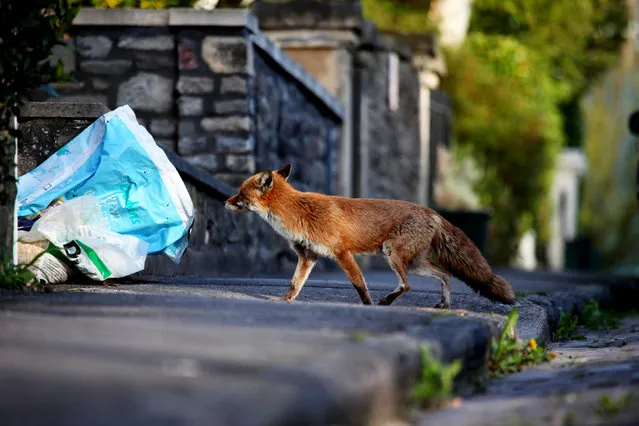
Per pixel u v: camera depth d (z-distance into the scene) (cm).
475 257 1266
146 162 1404
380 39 2792
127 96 1959
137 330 820
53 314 930
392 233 1248
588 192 6919
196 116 1945
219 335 801
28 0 1166
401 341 791
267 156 2080
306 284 1473
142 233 1381
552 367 1019
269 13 2547
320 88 2380
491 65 3916
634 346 1192
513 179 3947
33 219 1371
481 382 911
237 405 555
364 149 2673
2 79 1182
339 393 623
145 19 1944
